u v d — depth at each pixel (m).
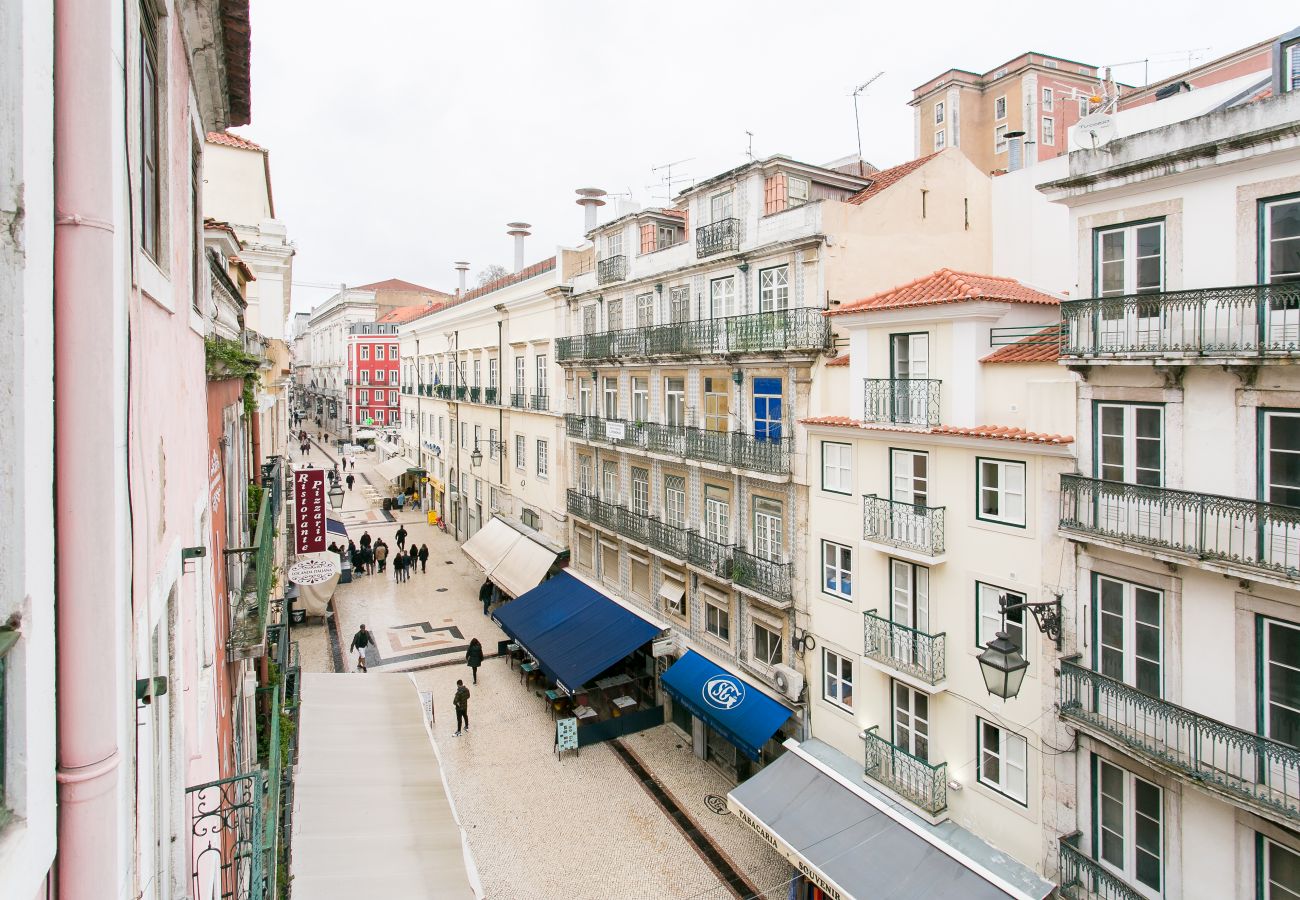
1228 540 8.45
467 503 36.47
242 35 5.93
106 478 2.22
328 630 25.09
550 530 26.41
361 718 13.81
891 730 13.12
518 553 26.34
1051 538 10.42
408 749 12.82
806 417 14.73
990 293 11.56
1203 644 8.80
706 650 17.92
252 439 14.05
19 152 1.89
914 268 15.47
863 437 13.34
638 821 15.01
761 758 16.03
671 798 15.85
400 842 10.09
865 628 13.20
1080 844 10.19
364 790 11.34
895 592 12.98
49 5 2.10
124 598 2.52
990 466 11.32
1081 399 10.05
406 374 50.34
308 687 14.96
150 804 3.05
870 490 13.32
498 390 30.98
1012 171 16.34
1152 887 9.42
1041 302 11.95
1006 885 10.01
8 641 1.77
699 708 16.02
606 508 21.78
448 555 34.94
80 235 2.17
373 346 73.56
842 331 14.31
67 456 2.15
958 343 11.70
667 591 19.17
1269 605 8.17
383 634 24.95
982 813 11.55
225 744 7.07
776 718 14.81
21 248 1.90
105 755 2.21
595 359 21.73
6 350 1.88
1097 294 10.00
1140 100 18.11
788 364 15.03
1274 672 8.26
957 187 16.11
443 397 38.66
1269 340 8.05
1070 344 9.88
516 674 21.98
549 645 19.80
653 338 18.91
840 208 14.47
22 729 1.89
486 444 33.16
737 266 16.70
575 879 13.26
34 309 1.97
